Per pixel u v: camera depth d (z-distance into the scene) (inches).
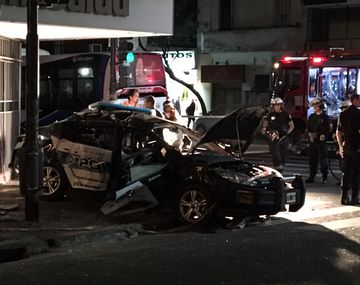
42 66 829.2
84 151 403.2
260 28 1173.7
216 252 295.3
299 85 860.0
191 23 1284.4
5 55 511.8
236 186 346.3
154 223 372.8
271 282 246.2
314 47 1134.4
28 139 350.3
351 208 424.2
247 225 364.8
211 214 349.4
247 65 1184.8
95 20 477.7
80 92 791.7
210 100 1250.6
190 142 403.9
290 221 377.7
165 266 269.1
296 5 1147.3
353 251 298.4
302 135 828.6
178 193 361.7
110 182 382.0
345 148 434.6
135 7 505.0
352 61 822.5
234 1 1226.0
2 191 469.7
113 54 683.4
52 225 350.6
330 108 829.8
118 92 723.4
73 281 246.4
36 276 253.3
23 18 430.6
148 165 369.7
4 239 303.9
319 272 261.1
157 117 396.2
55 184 427.8
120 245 311.9
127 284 242.7
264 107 370.0
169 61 1240.2
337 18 1141.7
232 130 373.4
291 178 384.2
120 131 383.9
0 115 502.6
